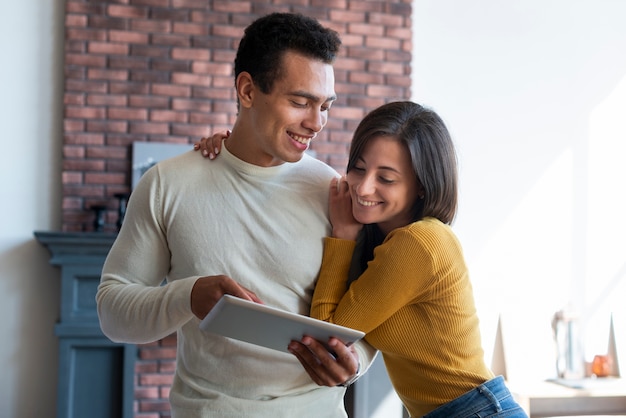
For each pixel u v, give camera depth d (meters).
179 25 4.84
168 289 1.70
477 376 1.84
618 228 5.43
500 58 5.32
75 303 4.61
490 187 5.29
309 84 1.71
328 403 1.89
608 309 5.39
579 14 5.41
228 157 1.86
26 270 4.77
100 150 4.77
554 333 4.91
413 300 1.82
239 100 1.82
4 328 4.74
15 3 4.73
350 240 1.86
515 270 5.30
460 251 1.83
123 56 4.78
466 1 5.28
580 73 5.41
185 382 1.86
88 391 4.66
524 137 5.34
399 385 1.93
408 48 5.12
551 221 5.36
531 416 4.87
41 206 4.79
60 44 4.79
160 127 4.83
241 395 1.81
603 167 5.43
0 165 4.73
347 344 1.60
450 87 5.26
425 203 1.87
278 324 1.51
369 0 5.07
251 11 4.92
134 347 4.68
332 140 5.05
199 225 1.82
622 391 4.62
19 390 4.75
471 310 1.86
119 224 4.67
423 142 1.81
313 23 1.74
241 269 1.82
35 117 4.77
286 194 1.87
